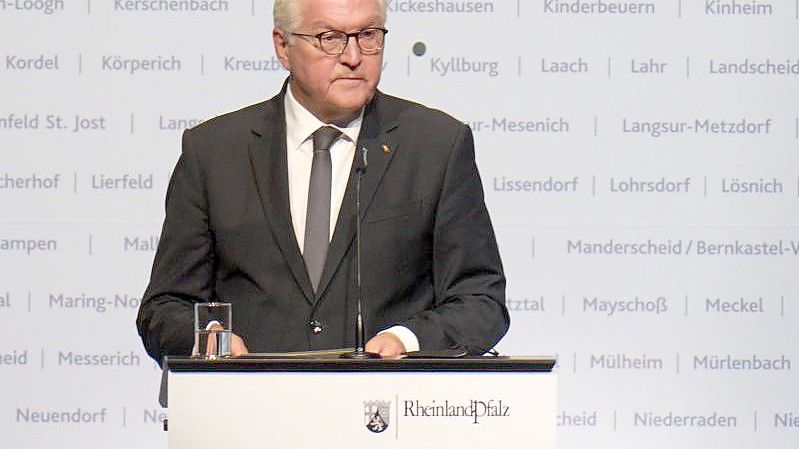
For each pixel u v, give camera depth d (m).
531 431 6.55
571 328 11.76
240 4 11.66
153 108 11.65
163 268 8.80
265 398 6.51
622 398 11.75
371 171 8.68
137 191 11.66
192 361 6.52
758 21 11.68
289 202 8.65
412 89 11.68
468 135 9.02
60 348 11.62
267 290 8.55
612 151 11.73
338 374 6.54
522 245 11.75
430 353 6.86
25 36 11.59
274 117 8.96
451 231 8.74
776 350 11.75
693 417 11.73
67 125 11.62
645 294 11.75
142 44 11.65
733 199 11.72
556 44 11.72
